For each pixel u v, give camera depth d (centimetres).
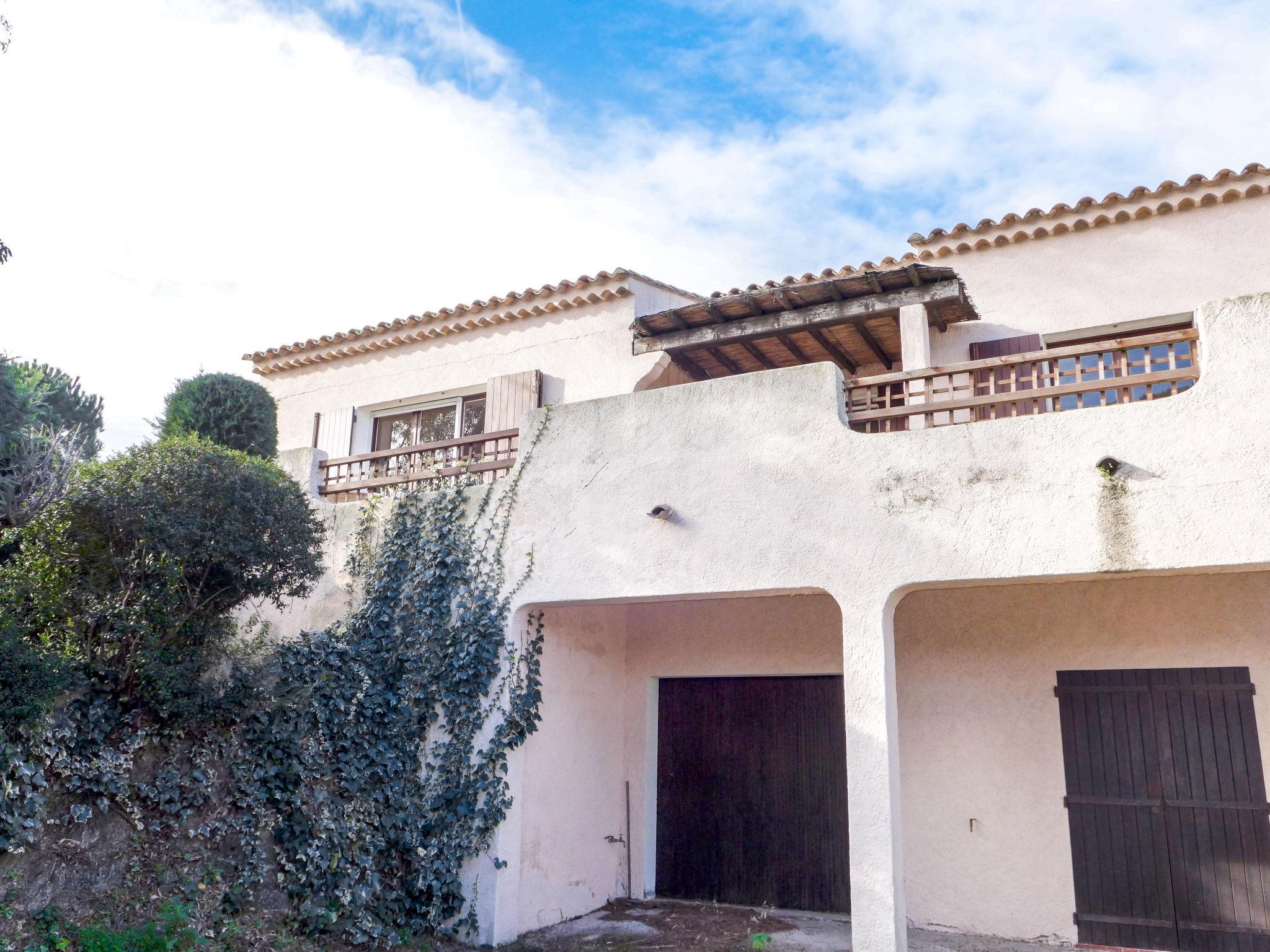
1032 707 732
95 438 1338
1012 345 890
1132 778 691
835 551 627
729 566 661
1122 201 872
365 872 670
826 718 830
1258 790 651
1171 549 535
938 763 753
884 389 920
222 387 947
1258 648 671
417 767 734
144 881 562
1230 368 546
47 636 600
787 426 668
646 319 866
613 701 884
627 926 744
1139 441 558
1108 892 679
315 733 684
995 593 766
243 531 632
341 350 1222
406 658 763
